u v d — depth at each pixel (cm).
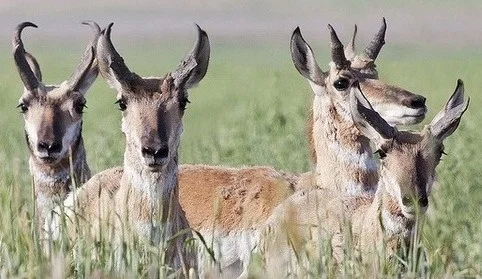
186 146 3069
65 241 1547
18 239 1564
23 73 2045
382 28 2167
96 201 1756
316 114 2095
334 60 2081
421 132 1694
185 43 9431
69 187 2002
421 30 9506
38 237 1576
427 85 5616
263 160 2594
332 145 2064
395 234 1647
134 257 1544
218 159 2634
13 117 4575
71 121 2025
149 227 1652
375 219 1664
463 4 10706
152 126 1645
